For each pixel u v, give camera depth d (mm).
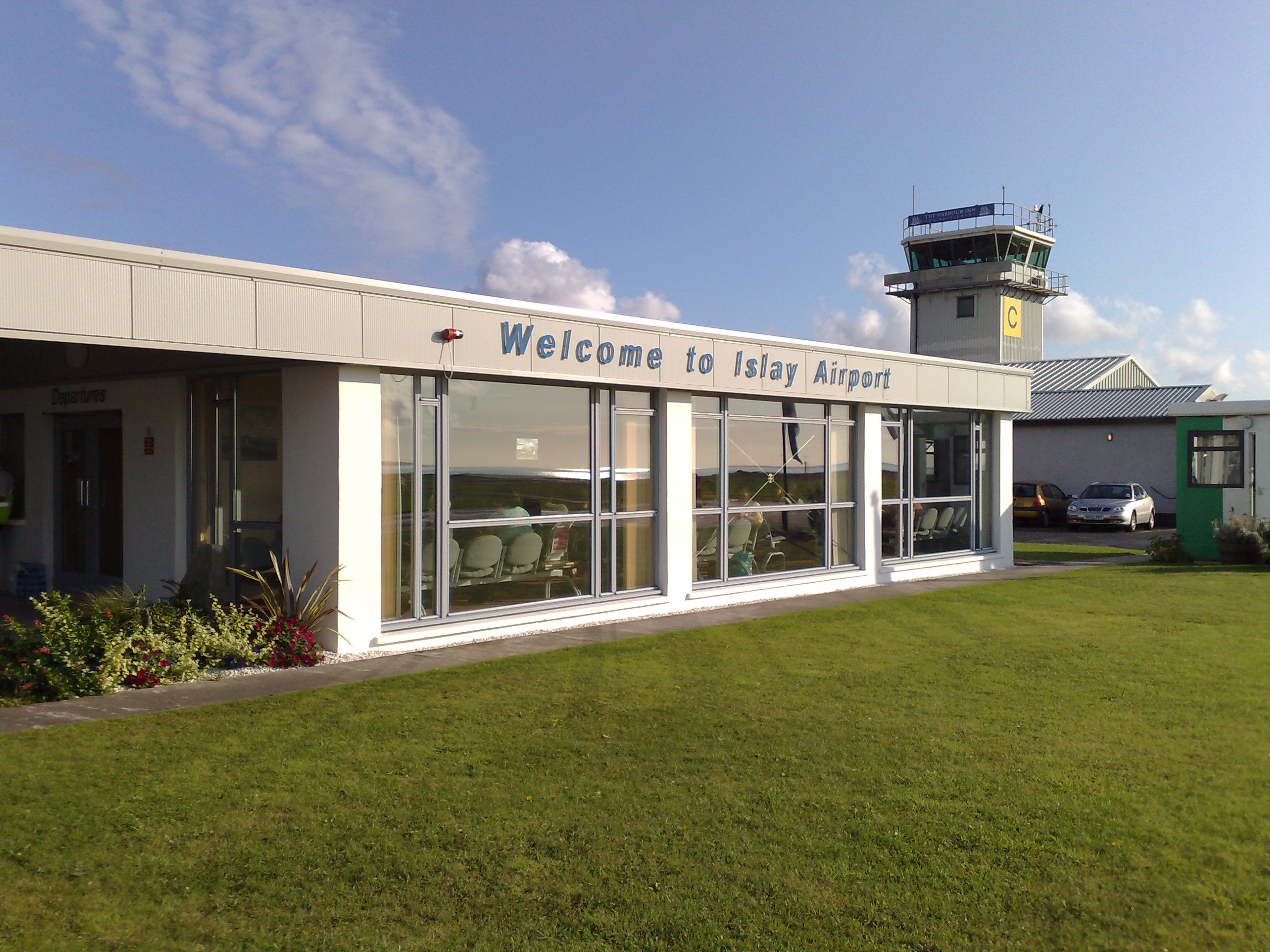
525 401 10812
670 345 11914
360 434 9188
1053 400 37031
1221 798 5422
